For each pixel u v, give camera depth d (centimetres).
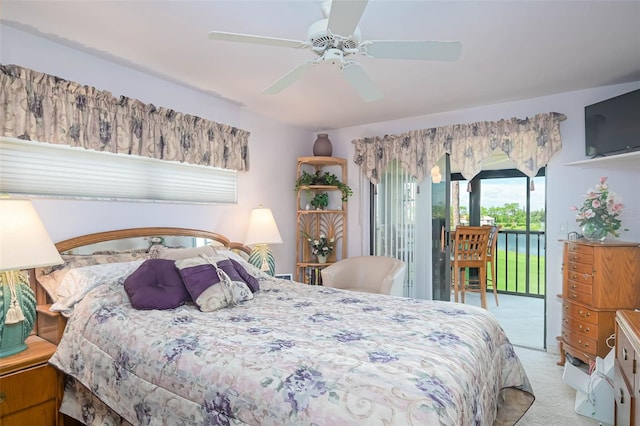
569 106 334
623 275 268
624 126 282
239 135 366
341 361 137
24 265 181
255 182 399
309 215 473
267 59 263
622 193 311
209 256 266
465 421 121
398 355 144
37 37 231
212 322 190
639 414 149
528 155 344
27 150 228
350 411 113
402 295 391
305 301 241
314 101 358
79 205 251
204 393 139
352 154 459
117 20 211
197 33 226
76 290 215
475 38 230
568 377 245
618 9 196
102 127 257
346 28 153
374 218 445
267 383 129
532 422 221
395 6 193
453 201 655
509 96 344
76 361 189
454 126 378
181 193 320
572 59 262
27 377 185
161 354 158
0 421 175
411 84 312
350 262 410
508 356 215
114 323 188
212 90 328
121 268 239
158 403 152
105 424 182
